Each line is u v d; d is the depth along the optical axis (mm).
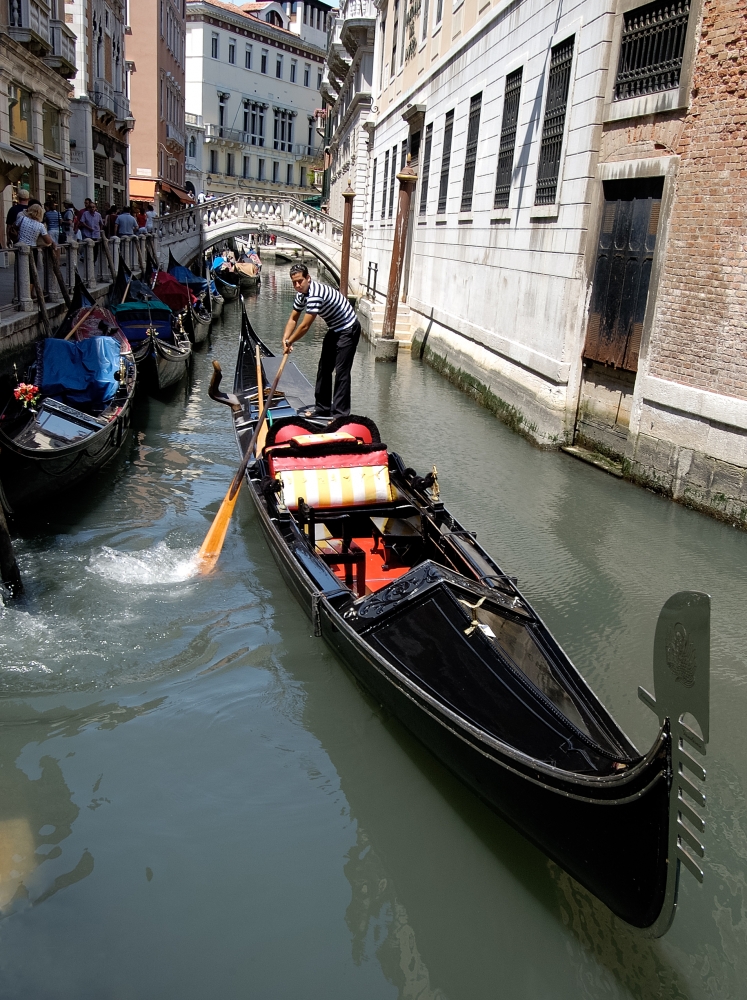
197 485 8016
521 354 10594
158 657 4875
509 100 11688
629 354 8273
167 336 12844
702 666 2332
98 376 8578
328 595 4660
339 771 3980
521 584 5902
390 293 16469
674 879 2570
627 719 4332
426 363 16297
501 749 3145
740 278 6852
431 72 17188
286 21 58844
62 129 19484
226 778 3924
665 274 7688
